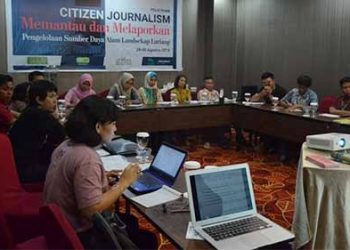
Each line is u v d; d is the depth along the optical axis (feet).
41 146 9.33
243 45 26.71
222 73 26.35
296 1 23.18
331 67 21.62
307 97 18.34
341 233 7.01
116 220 6.40
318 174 6.93
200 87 24.38
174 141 19.06
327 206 6.98
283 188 13.96
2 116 12.14
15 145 9.20
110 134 6.00
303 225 6.94
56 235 4.15
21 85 14.39
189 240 5.34
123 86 18.97
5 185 7.55
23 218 7.13
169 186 7.31
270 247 5.26
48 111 9.80
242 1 26.13
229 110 19.36
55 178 5.72
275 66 24.88
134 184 7.27
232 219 5.85
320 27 22.02
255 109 18.06
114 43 22.70
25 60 20.59
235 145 20.06
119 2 22.49
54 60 21.27
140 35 23.35
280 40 24.39
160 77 24.47
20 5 20.12
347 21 20.61
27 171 9.04
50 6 20.80
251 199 6.09
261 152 19.03
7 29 20.01
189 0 24.98
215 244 5.18
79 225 5.55
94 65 22.36
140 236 7.06
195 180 5.78
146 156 9.26
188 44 25.40
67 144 5.95
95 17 21.98
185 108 18.16
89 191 5.43
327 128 14.52
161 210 6.31
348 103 16.72
